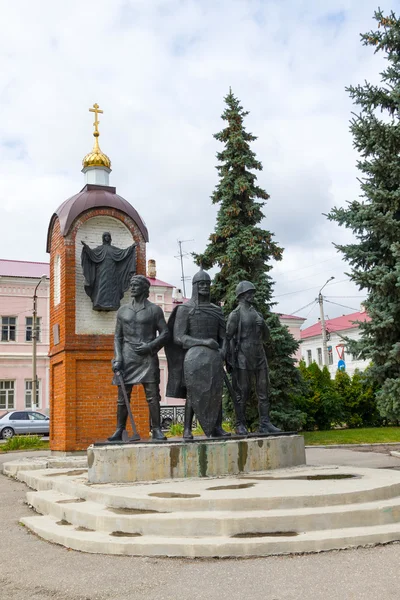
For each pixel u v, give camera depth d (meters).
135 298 10.34
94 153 17.44
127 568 5.66
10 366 40.38
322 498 6.74
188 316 10.05
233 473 8.97
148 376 9.97
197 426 23.22
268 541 5.91
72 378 15.23
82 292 15.90
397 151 14.30
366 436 22.09
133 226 16.62
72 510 7.31
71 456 14.84
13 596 5.09
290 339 22.30
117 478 8.70
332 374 54.06
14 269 42.12
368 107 14.80
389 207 13.87
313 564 5.52
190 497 6.91
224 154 23.00
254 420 21.09
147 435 15.65
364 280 13.67
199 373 9.69
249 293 10.62
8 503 9.73
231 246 21.89
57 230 16.62
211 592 4.93
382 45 14.59
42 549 6.57
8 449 21.34
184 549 5.95
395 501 6.98
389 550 5.89
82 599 4.93
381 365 13.91
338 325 54.38
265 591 4.89
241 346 10.45
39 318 41.41
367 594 4.70
